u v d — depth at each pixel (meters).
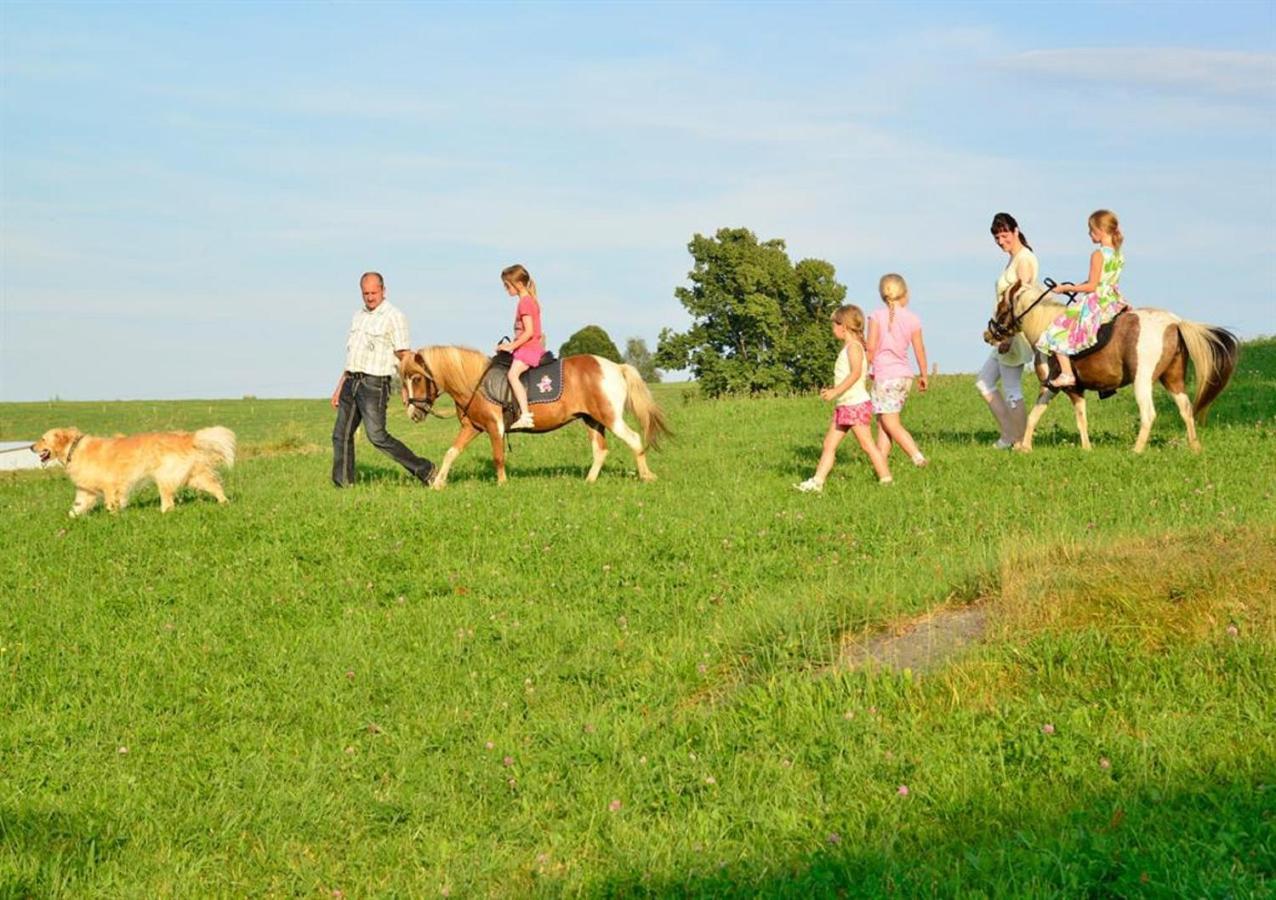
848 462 16.83
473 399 16.06
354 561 12.14
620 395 16.16
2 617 10.78
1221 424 18.62
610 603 10.66
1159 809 5.98
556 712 8.47
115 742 8.33
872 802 6.57
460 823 7.09
